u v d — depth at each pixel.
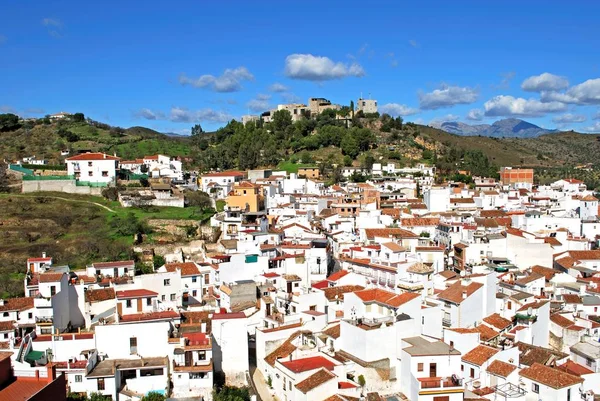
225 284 100.69
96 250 123.12
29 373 62.00
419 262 100.25
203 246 129.62
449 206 181.38
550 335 93.25
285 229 130.88
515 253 121.75
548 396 69.88
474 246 121.31
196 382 70.44
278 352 78.00
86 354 70.88
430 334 81.12
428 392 66.81
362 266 104.69
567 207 181.25
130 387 69.25
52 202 156.12
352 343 75.88
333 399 66.06
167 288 97.56
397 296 80.81
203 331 78.00
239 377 77.06
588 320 94.25
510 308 94.00
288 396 69.88
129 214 146.50
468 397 68.00
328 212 161.62
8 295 98.31
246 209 155.25
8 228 134.50
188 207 161.00
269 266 107.25
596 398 73.56
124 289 93.50
